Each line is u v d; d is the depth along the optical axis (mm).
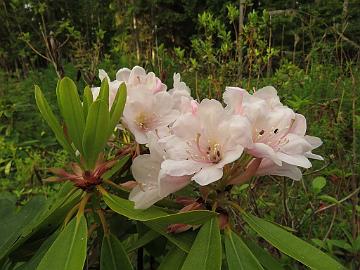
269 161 216
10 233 243
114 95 238
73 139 208
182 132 209
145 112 234
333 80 725
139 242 224
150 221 195
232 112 210
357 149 524
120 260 211
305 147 210
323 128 529
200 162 205
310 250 196
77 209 213
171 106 238
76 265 184
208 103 208
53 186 521
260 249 223
